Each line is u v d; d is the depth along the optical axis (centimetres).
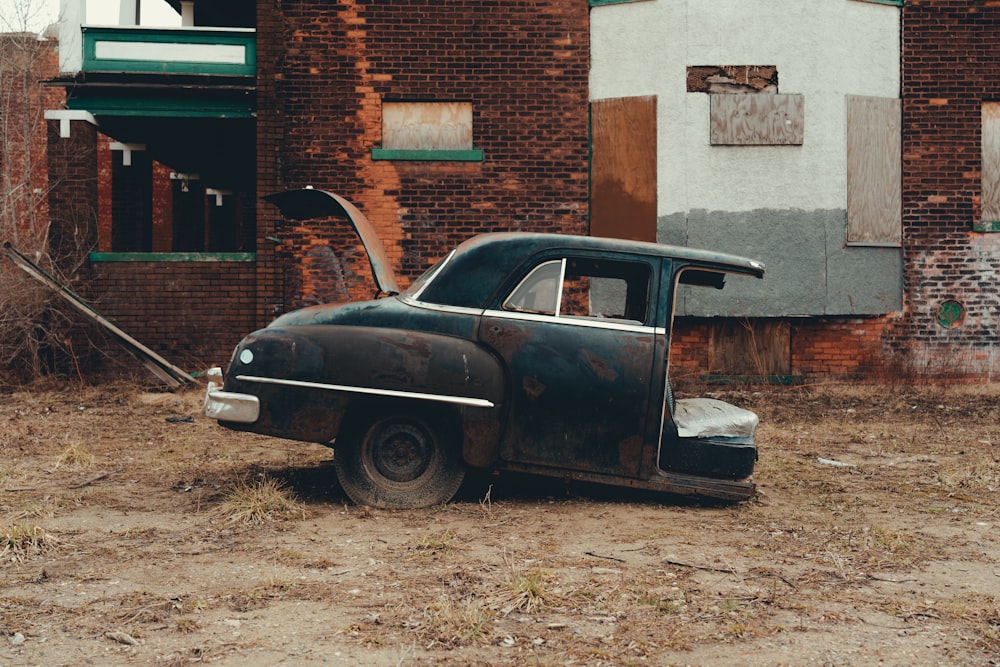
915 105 1245
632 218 1245
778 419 984
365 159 1248
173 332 1239
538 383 539
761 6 1232
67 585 391
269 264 1238
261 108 1244
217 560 433
